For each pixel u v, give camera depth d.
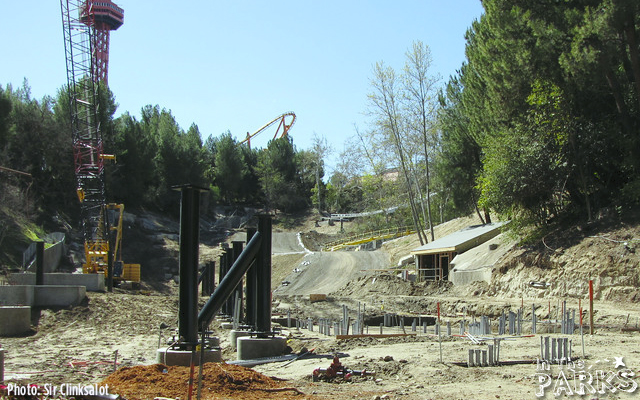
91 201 56.44
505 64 37.00
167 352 14.15
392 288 46.62
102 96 81.94
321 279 60.53
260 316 17.80
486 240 47.34
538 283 34.47
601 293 30.62
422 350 17.80
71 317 30.16
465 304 35.47
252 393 10.97
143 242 79.75
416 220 59.09
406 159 64.62
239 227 102.88
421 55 59.16
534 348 17.78
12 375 14.98
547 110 36.22
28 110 76.69
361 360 15.98
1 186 62.62
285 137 139.38
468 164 51.25
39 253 35.09
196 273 14.62
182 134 116.19
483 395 11.10
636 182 32.94
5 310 26.16
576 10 33.12
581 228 35.31
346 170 104.38
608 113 36.25
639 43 33.91
